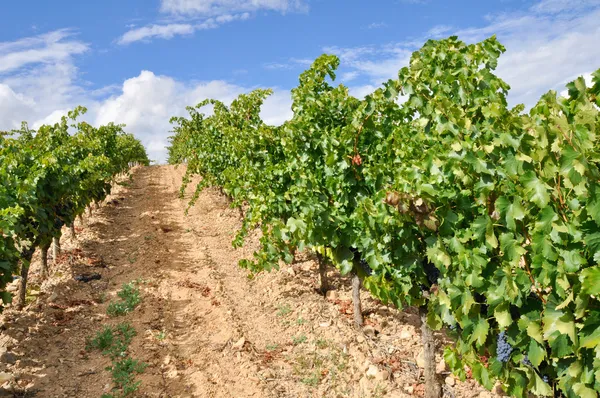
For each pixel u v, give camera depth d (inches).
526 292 120.8
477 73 167.9
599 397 108.8
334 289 334.3
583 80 102.1
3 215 239.8
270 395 201.2
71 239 476.7
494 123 125.8
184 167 1330.0
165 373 228.1
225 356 243.8
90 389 215.0
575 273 105.7
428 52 183.3
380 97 193.3
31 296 331.0
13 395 205.3
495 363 134.8
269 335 269.3
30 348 249.4
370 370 208.7
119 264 422.6
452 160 133.7
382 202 158.9
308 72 293.9
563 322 106.3
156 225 574.6
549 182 110.7
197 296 338.0
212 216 626.2
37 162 343.0
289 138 262.4
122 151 943.0
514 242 120.0
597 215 91.6
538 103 111.7
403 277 172.4
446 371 210.1
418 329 260.8
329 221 206.8
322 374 218.1
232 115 500.7
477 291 134.6
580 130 95.6
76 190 418.9
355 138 206.1
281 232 242.8
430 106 169.0
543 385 122.0
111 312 305.9
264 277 371.6
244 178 375.9
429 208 141.1
